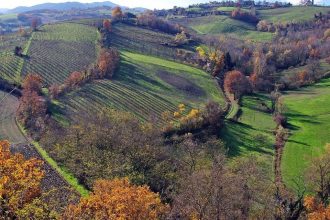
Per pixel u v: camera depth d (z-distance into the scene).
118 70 143.25
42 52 148.75
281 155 101.06
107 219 36.97
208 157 85.88
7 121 95.31
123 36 195.12
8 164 38.56
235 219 52.50
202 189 54.19
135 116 112.81
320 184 73.38
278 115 126.56
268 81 163.62
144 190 44.66
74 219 37.59
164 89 139.38
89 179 66.50
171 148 88.62
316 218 56.12
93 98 116.06
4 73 122.56
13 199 34.22
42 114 96.62
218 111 119.56
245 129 117.69
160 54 181.00
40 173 40.19
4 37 171.38
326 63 186.25
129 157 74.19
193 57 182.38
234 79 150.50
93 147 77.75
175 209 50.22
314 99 144.75
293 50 199.62
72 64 142.25
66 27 192.75
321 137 110.69
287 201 62.88
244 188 60.28
